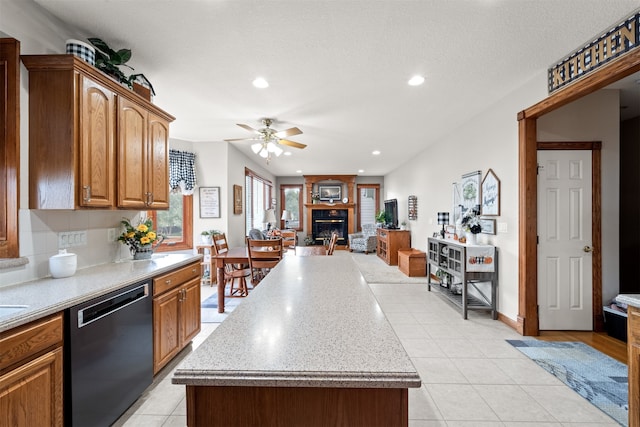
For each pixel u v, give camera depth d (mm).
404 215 7820
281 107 3625
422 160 6293
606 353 2748
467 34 2195
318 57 2500
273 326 1058
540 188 3238
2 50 1723
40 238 1896
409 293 4742
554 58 2562
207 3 1858
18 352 1227
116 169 2141
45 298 1481
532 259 3098
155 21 2029
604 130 3242
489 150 3688
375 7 1896
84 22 2037
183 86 3031
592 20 2047
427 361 2604
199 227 5238
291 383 739
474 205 4012
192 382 742
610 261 3248
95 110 1939
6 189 1729
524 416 1913
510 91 3246
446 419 1882
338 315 1177
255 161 7312
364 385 741
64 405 1450
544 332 3215
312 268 2207
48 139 1787
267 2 1850
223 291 3836
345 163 7750
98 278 1916
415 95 3307
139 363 2008
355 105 3582
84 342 1551
